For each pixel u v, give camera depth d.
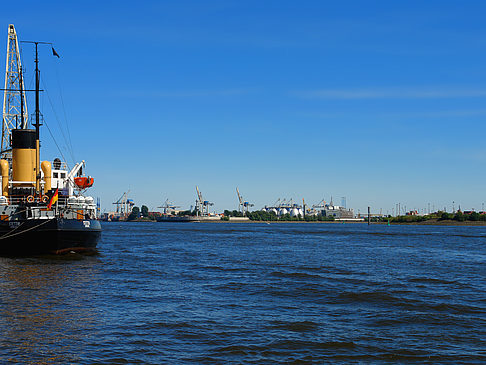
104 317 26.28
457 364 19.61
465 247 90.31
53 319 25.67
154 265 51.59
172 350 20.84
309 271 47.19
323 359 20.02
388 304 30.59
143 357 19.94
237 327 24.45
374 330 24.27
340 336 23.03
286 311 28.30
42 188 62.12
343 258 62.62
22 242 52.53
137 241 101.25
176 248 79.94
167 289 35.56
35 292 33.06
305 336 23.02
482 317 27.22
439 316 27.25
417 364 19.59
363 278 42.25
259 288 36.34
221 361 19.61
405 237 135.12
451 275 45.50
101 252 66.62
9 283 36.44
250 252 72.38
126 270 46.38
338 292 34.53
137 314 27.08
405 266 53.22
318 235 146.62
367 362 19.73
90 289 34.88
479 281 41.50
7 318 25.64
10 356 19.84
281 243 98.75
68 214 58.44
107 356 20.00
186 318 26.23
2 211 56.59
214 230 196.25
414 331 24.16
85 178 62.25
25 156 60.41
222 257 62.88
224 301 31.14
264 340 22.33
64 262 50.00
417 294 34.12
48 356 19.92
